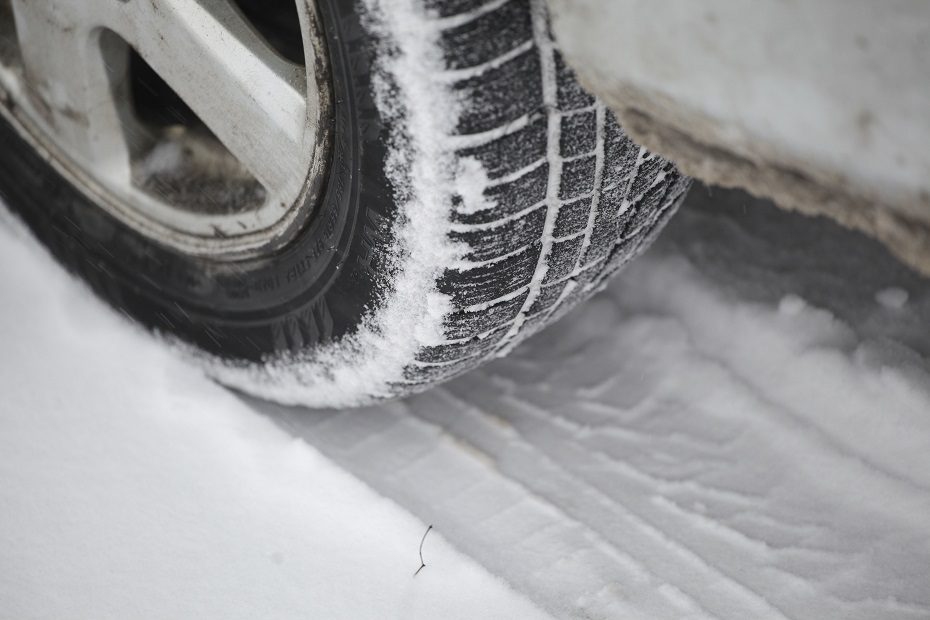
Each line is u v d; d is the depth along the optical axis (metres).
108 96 1.73
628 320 2.17
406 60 1.13
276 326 1.65
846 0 0.85
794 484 1.75
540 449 1.84
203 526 1.57
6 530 1.53
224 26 1.41
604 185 1.32
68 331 1.93
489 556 1.58
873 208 0.96
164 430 1.75
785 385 1.95
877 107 0.87
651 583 1.54
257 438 1.73
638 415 1.94
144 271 1.84
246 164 1.54
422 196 1.24
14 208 2.06
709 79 0.99
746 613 1.49
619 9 1.03
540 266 1.37
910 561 1.58
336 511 1.60
